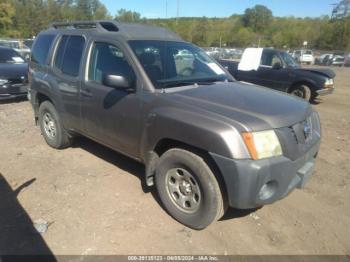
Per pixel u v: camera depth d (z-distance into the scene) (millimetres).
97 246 3096
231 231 3363
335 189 4297
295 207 3834
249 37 78812
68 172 4562
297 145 3098
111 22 4367
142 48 3928
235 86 3963
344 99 12125
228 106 3176
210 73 4312
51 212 3613
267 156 2896
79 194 3982
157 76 3697
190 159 3143
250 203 2930
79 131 4770
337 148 5938
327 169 4934
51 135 5359
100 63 4180
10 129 6531
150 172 3678
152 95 3500
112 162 4898
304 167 3281
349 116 9055
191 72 4133
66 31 4957
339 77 21625
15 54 10312
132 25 4391
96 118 4238
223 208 3158
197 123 3023
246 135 2846
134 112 3656
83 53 4422
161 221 3480
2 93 8656
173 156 3293
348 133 7047
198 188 3186
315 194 4152
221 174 3016
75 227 3359
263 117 3010
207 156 3086
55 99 4926
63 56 4844
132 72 3738
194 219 3271
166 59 4008
